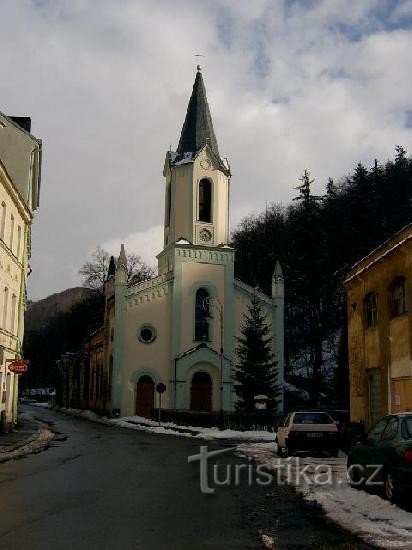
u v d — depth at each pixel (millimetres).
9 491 11891
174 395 44719
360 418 23891
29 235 34281
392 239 20688
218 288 47250
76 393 72875
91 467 16531
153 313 46406
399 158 74500
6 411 29062
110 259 71812
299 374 64188
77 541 7652
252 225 87812
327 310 60500
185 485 13164
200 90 51562
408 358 19172
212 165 48750
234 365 45594
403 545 7438
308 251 57406
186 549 7383
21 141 31719
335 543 7746
